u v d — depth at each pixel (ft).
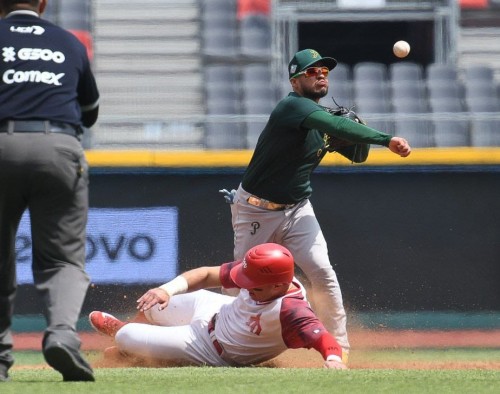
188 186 99.81
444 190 100.53
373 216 100.07
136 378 47.80
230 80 157.48
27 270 96.68
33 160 43.47
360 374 51.60
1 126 43.80
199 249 99.30
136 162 99.55
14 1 46.39
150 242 99.19
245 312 61.16
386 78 155.33
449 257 100.07
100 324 69.72
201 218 99.50
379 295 99.35
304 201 72.02
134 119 108.37
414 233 100.17
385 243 100.01
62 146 44.01
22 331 96.27
